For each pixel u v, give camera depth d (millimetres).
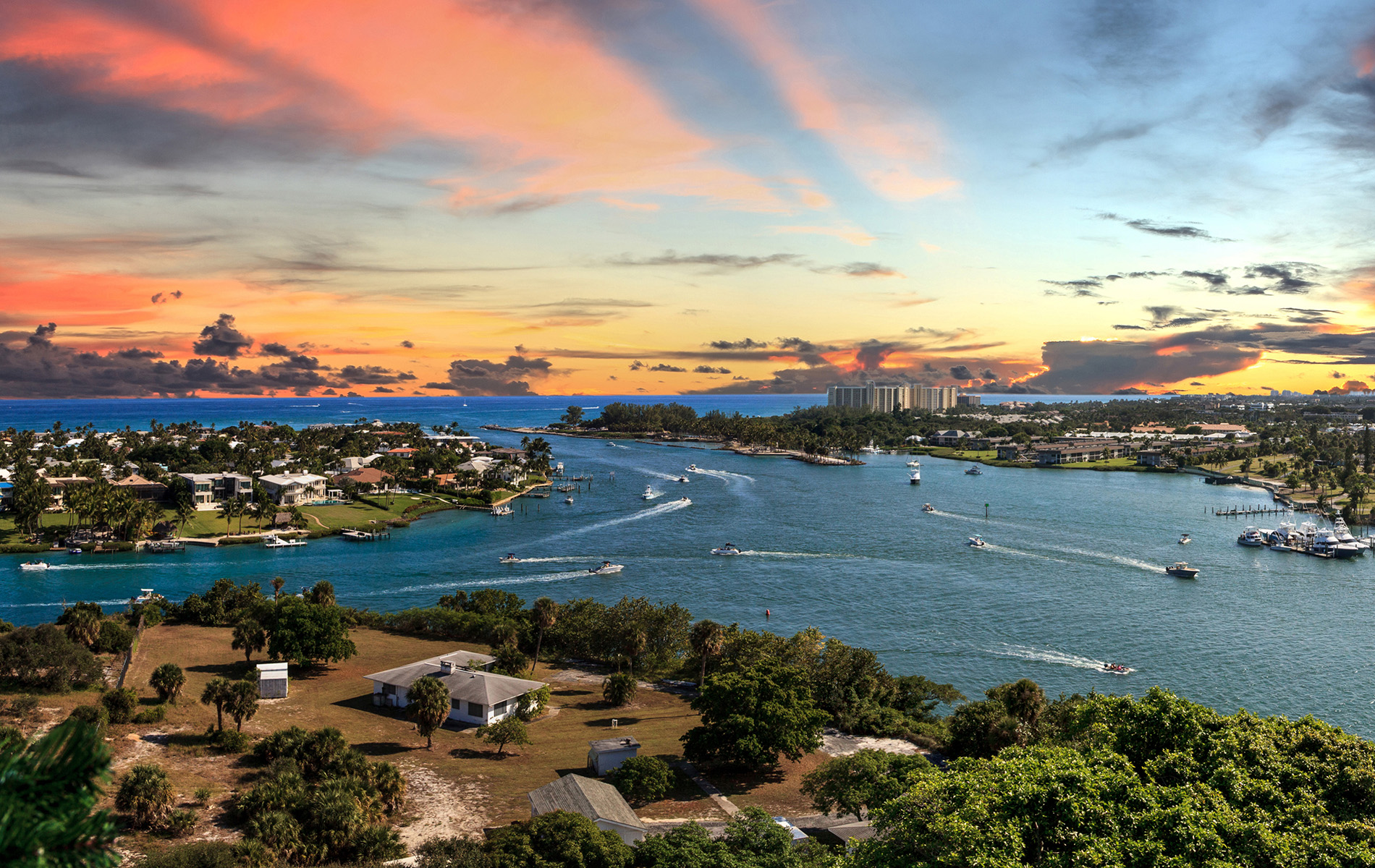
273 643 100375
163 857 49031
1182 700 49094
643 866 52469
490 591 130500
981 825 37438
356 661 106562
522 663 100000
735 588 156875
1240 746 44625
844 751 84688
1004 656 120375
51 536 186000
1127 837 36594
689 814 68250
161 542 184750
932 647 123500
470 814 64500
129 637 104500
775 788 74875
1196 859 35031
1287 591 160875
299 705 89250
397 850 56062
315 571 168125
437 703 77750
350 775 63969
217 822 58781
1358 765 41844
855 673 96438
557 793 63531
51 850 9078
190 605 124688
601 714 92312
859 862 40906
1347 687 109062
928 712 97812
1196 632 132625
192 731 77375
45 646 85688
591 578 164625
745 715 76375
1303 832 37000
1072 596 153375
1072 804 37781
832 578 164875
